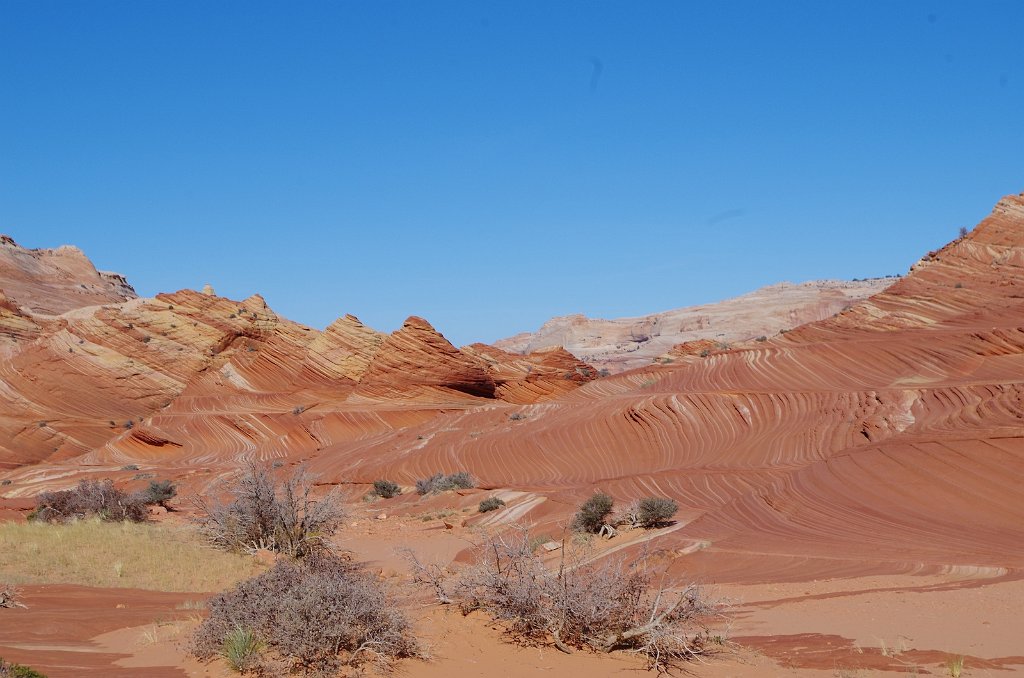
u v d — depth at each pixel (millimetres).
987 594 15242
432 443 60594
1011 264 69625
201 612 12445
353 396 86000
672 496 35156
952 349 55344
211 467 69000
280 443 77188
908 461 31250
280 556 21172
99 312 100500
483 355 103625
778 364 60406
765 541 24953
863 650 11188
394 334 88125
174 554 20719
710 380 61125
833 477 31953
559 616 10398
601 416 53812
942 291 69500
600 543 26391
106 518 31297
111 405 91625
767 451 43125
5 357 98500
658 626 10438
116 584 17094
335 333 93500
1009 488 27203
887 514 27125
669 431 49500
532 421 59031
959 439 31656
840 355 59125
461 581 11484
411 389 85688
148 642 10109
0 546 20297
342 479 56344
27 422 85688
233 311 109000
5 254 156375
